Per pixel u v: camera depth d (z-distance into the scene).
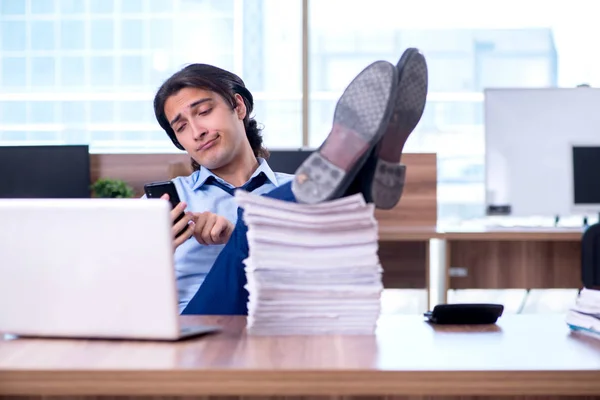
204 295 2.08
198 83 2.57
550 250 4.78
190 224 2.18
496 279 4.78
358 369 1.35
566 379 1.36
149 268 1.56
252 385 1.35
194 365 1.38
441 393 1.35
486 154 4.84
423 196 4.81
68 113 6.25
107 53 6.24
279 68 6.33
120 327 1.59
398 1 6.42
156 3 6.23
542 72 6.43
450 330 1.75
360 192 1.69
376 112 1.55
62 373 1.37
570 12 6.40
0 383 1.37
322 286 1.63
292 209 1.60
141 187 4.82
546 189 4.83
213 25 6.25
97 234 1.56
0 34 6.21
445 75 6.46
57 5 6.21
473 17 6.42
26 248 1.60
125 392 1.36
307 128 6.22
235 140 2.63
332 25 6.42
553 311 5.92
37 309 1.62
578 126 4.81
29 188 4.70
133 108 6.27
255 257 1.62
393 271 4.87
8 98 6.24
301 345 1.55
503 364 1.39
